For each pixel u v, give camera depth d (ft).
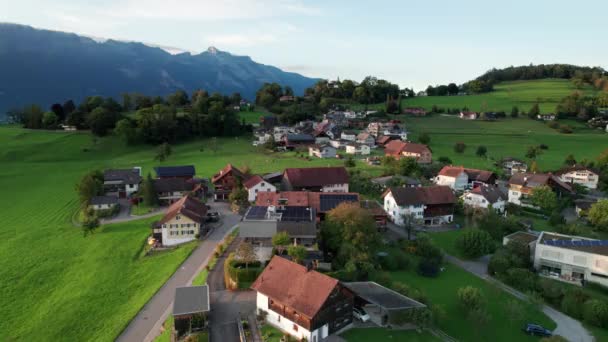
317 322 164.55
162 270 247.70
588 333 202.80
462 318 203.92
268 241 250.78
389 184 411.13
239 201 367.04
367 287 202.69
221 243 281.33
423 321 181.78
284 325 175.01
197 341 165.68
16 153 594.24
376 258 248.93
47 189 445.37
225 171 403.75
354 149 611.88
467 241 274.57
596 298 229.66
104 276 247.70
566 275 256.11
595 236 307.17
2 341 193.98
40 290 238.07
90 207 353.92
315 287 173.47
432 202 333.42
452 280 244.22
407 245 275.39
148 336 185.78
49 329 199.72
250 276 214.90
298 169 403.95
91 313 211.00
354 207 255.91
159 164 554.05
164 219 299.17
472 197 375.04
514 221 327.26
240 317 185.37
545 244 262.88
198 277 230.48
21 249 289.53
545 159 586.04
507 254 268.41
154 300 213.05
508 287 241.76
